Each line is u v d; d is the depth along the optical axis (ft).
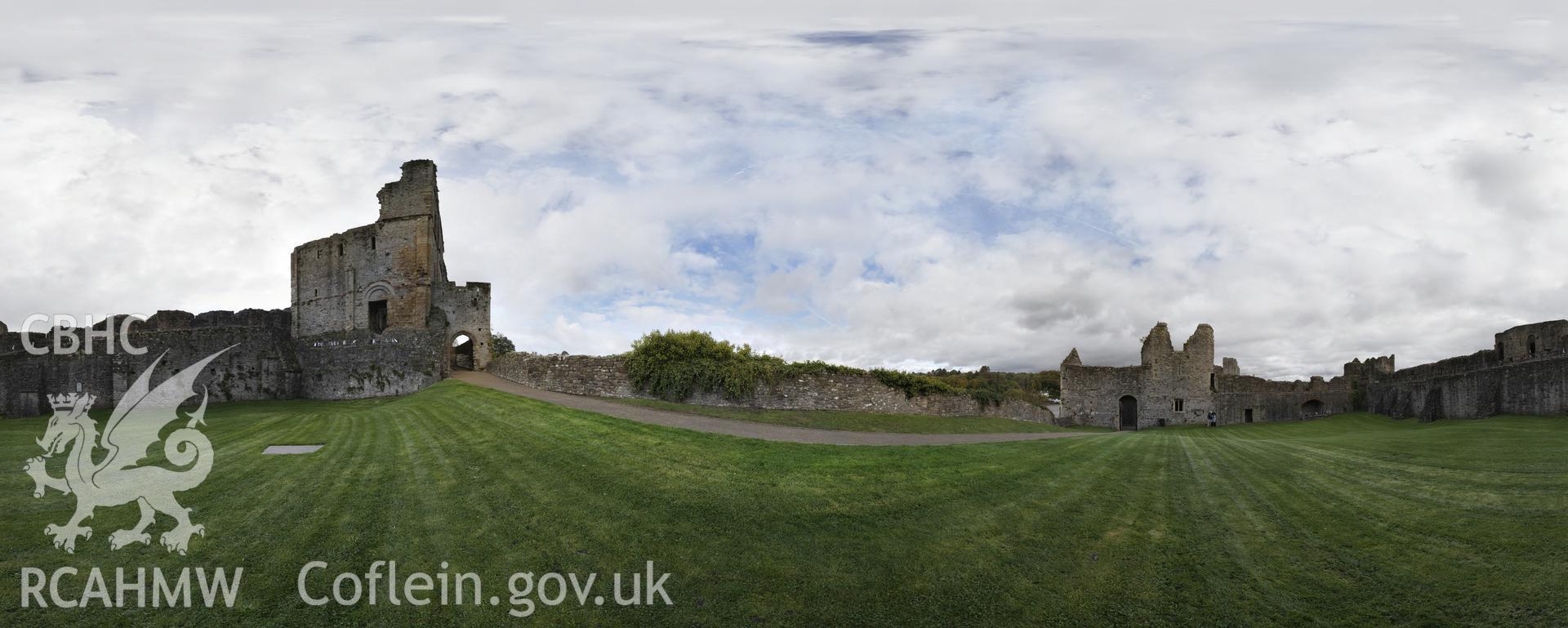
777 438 84.43
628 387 119.34
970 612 34.63
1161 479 60.44
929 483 57.36
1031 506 50.72
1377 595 33.47
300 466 61.00
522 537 43.42
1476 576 33.99
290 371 147.84
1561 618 29.12
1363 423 152.05
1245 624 32.04
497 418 88.48
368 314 171.42
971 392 138.21
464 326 170.19
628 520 46.44
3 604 33.50
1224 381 182.09
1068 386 178.70
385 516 46.57
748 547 42.27
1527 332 123.44
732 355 122.72
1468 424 109.09
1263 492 54.54
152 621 32.50
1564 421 96.12
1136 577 37.63
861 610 35.06
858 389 123.44
